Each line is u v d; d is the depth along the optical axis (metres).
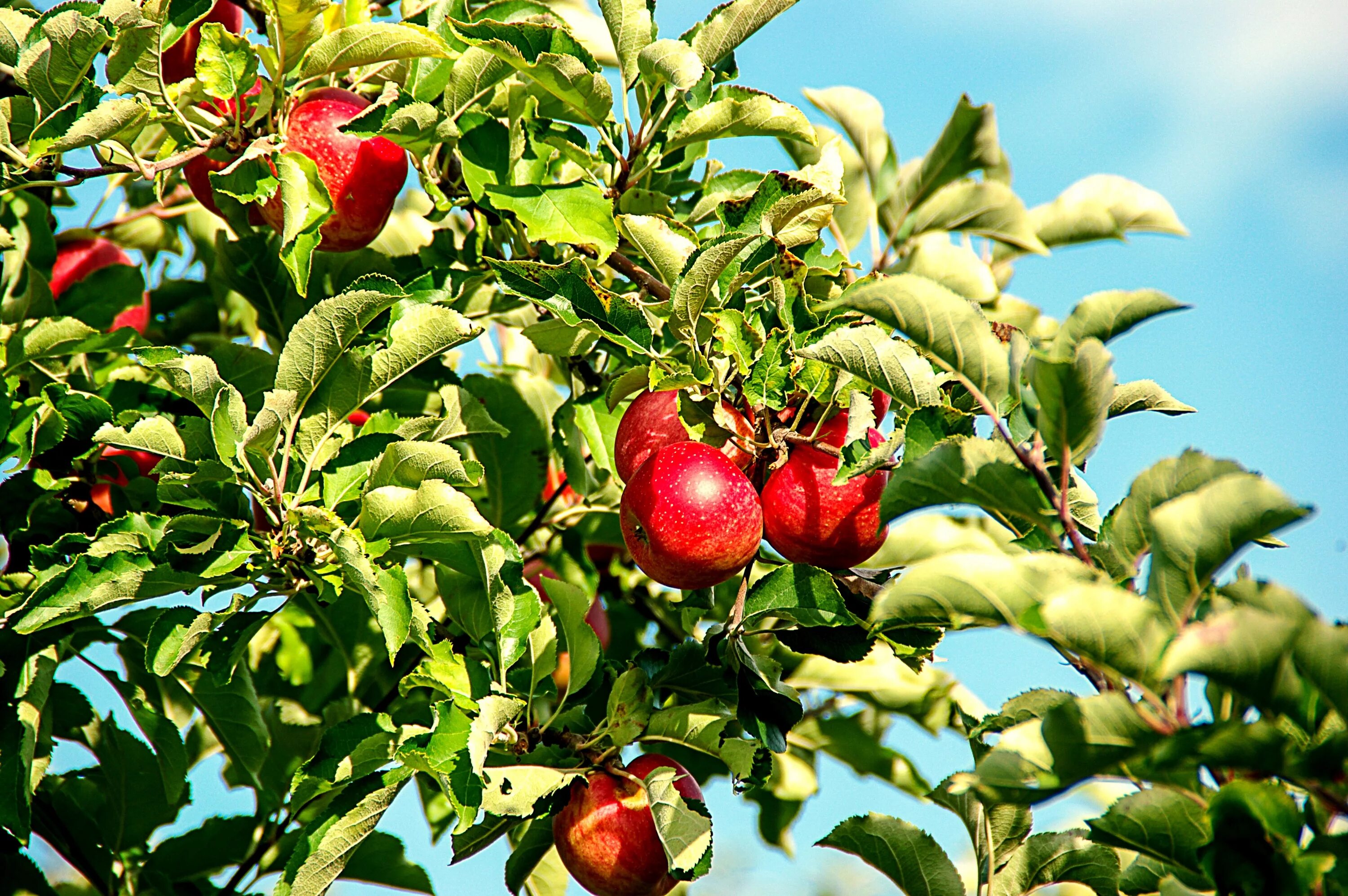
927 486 2.13
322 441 2.79
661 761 2.92
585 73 2.99
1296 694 1.63
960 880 2.64
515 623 2.84
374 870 3.45
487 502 3.97
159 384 3.38
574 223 3.07
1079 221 4.48
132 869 3.52
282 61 2.85
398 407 3.90
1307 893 1.78
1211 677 1.62
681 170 3.58
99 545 2.61
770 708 2.87
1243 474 1.83
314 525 2.56
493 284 3.87
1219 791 1.81
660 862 2.82
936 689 4.26
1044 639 2.14
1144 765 1.77
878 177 4.31
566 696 2.88
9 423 2.99
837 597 2.79
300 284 2.78
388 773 2.66
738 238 2.53
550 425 4.04
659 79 3.03
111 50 2.71
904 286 2.11
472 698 2.76
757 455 2.83
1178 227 4.45
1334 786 1.66
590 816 2.81
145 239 4.40
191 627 2.64
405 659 3.62
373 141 3.03
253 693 3.29
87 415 3.11
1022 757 1.84
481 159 3.12
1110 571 2.20
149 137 3.68
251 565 2.72
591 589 3.97
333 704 3.69
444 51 2.87
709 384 2.70
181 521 2.56
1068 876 2.67
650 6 3.22
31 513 3.13
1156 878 2.26
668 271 2.92
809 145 3.95
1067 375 1.92
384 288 2.58
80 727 3.37
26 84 2.67
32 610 2.53
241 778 3.84
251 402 3.46
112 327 3.79
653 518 2.64
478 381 3.93
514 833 3.59
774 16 3.21
